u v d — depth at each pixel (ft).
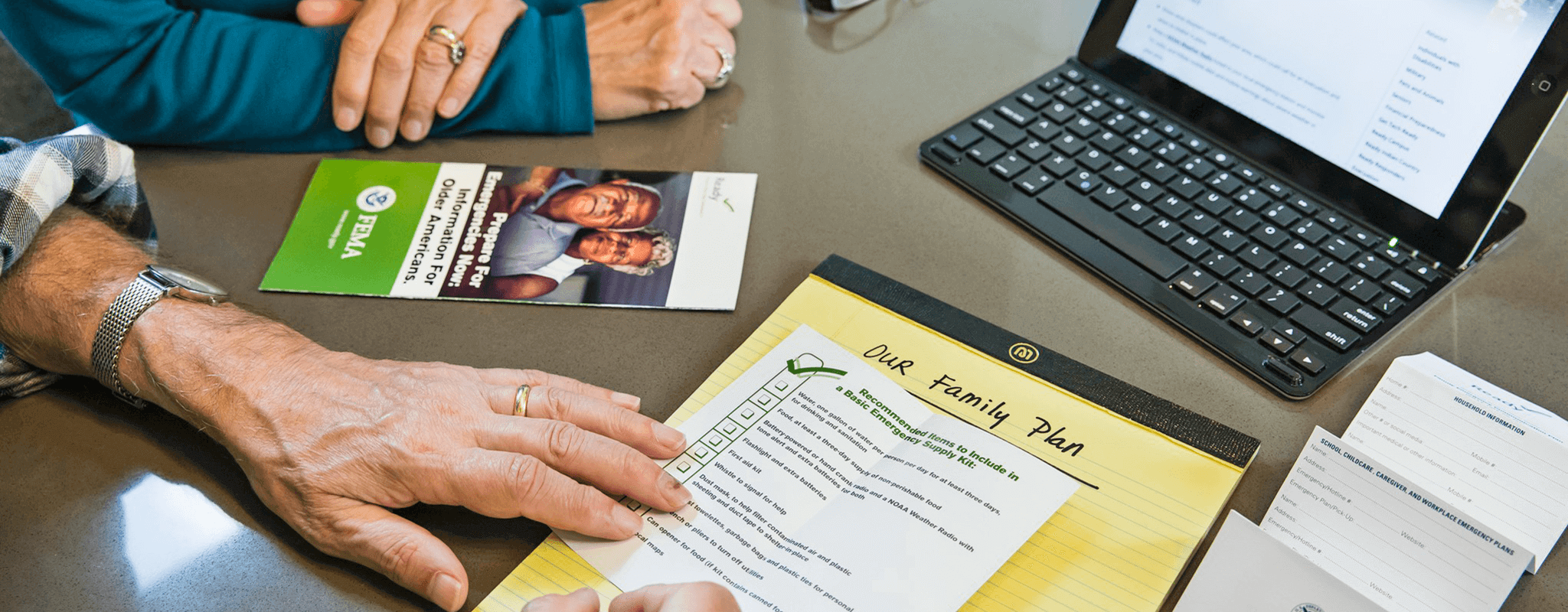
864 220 2.54
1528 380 2.04
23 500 1.98
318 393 2.05
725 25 3.10
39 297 2.19
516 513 1.87
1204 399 2.06
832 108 2.93
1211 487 1.86
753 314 2.29
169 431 2.13
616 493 1.93
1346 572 1.72
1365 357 2.11
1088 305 2.28
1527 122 2.05
